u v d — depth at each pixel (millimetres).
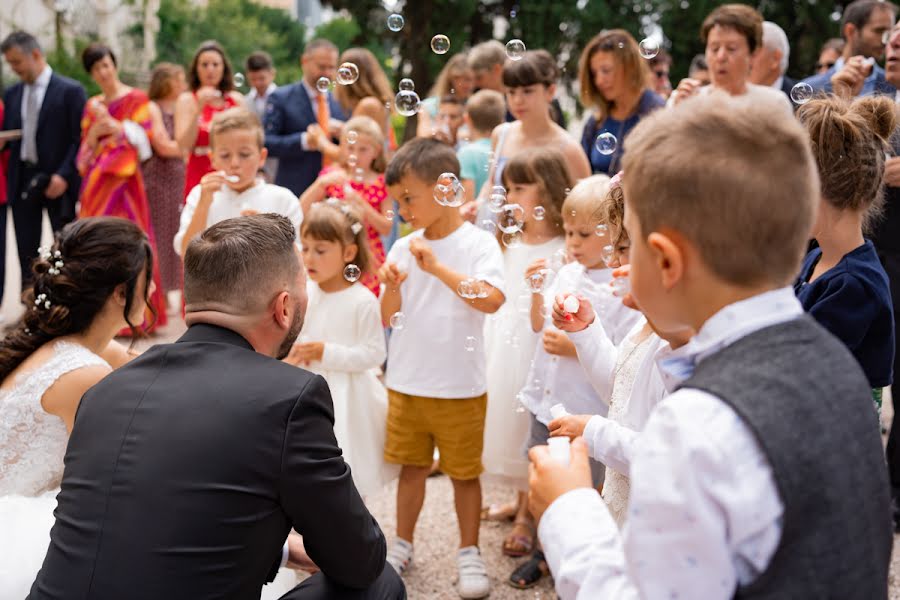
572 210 2408
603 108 3830
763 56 3887
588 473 1109
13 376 2018
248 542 1390
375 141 4020
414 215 2629
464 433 2623
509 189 2887
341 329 2752
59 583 1371
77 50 11664
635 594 939
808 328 960
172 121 6008
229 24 12422
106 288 2031
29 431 1967
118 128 5195
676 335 1328
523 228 2869
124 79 12078
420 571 2762
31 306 2051
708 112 953
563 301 1875
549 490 1101
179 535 1353
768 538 855
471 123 4281
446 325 2609
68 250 2031
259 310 1604
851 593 872
